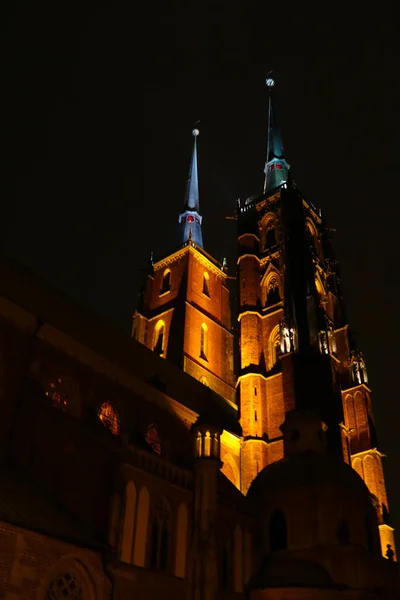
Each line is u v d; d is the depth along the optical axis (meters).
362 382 69.56
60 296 49.16
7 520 25.06
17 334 38.97
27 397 36.25
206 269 84.75
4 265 45.19
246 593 40.28
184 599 34.25
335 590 38.78
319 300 70.06
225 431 59.28
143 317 80.12
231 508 42.81
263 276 78.62
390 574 43.03
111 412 44.50
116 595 29.64
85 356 43.97
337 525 42.78
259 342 71.31
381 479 63.31
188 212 93.62
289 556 42.09
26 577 25.11
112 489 32.47
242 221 85.44
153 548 34.00
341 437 61.97
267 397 66.12
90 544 28.73
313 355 63.28
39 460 33.56
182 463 44.47
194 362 72.50
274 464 49.91
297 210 81.06
